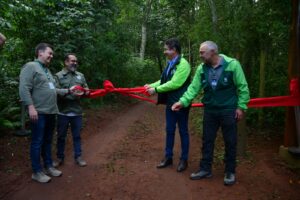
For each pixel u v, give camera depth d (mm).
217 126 5062
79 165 5789
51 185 4918
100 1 13766
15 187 4809
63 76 5613
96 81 13453
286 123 6188
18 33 8617
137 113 12992
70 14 8977
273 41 7504
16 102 8117
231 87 4812
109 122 10391
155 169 5637
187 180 5125
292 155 5906
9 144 6711
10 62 8633
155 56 31203
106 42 14664
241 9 6562
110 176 5301
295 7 5832
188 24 12906
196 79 5055
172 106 5102
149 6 25000
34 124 4836
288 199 4500
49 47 4945
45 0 8031
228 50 7117
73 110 5648
